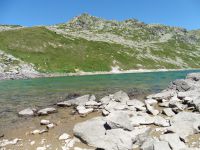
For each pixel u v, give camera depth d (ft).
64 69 307.78
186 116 63.36
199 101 79.97
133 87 152.66
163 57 474.49
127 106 82.12
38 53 340.18
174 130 55.93
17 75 253.85
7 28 437.99
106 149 48.34
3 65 277.23
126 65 371.56
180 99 94.48
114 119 58.34
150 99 96.43
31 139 57.82
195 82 121.39
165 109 77.36
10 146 53.47
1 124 71.72
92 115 79.10
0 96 122.93
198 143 50.55
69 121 72.90
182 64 463.42
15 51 328.29
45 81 206.39
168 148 45.65
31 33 395.55
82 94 125.39
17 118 78.38
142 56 435.53
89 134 54.85
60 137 57.52
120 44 479.41
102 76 261.44
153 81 190.90
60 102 97.04
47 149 51.11
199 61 516.32
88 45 416.26
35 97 118.62
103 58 372.17
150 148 46.91
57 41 395.96
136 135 52.11
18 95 125.70
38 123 71.97
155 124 63.98
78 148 51.08
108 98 99.30
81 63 337.72
